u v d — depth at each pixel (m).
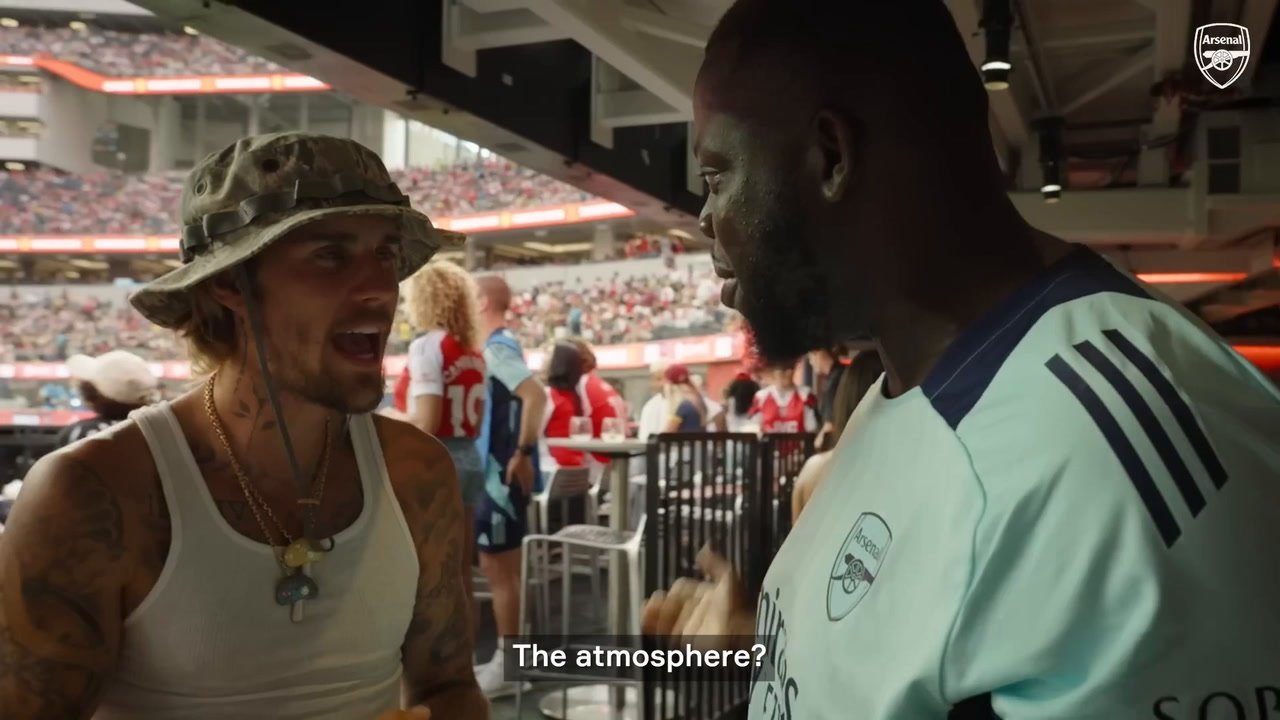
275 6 2.21
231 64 26.09
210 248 0.88
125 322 22.95
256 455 0.92
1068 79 4.38
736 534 2.99
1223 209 4.82
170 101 27.95
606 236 23.06
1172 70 3.80
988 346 0.55
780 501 3.46
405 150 28.41
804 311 0.61
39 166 25.59
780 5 0.58
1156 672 0.43
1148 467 0.45
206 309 0.91
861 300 0.60
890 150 0.56
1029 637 0.45
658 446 2.45
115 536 0.84
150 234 24.30
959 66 0.58
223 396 0.93
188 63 26.39
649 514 2.42
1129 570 0.44
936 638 0.48
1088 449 0.46
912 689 0.48
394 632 1.00
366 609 0.96
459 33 2.83
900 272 0.58
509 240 24.83
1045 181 4.49
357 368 0.88
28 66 25.44
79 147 26.55
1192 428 0.46
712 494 2.77
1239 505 0.44
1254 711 0.42
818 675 0.56
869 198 0.57
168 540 0.87
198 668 0.87
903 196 0.57
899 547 0.53
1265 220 4.80
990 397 0.52
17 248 24.23
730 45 0.60
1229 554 0.43
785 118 0.58
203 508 0.88
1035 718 0.45
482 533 3.23
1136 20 3.64
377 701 0.98
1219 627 0.43
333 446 0.98
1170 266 6.19
